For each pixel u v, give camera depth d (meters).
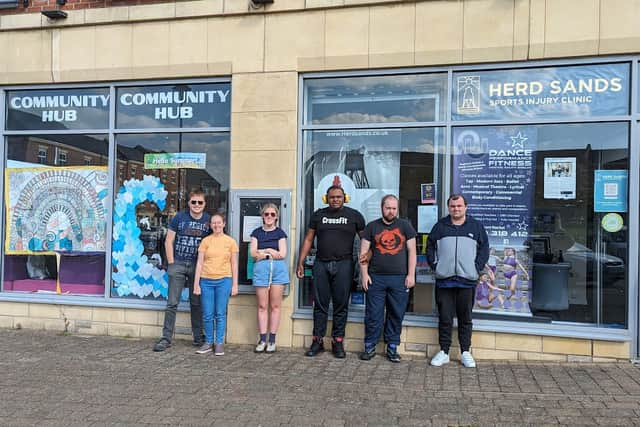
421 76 6.41
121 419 4.33
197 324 6.55
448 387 5.06
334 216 6.07
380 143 6.52
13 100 7.70
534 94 6.10
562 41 5.91
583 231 5.97
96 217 7.37
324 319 6.16
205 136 7.03
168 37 6.99
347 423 4.24
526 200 6.13
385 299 6.03
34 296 7.43
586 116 5.95
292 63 6.61
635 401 4.62
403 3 6.31
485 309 6.18
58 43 7.34
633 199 5.79
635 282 5.76
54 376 5.38
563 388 4.99
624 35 5.77
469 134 6.27
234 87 6.77
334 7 6.48
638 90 5.82
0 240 7.62
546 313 6.04
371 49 6.39
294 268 6.54
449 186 6.28
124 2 7.09
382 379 5.30
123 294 7.23
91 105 7.39
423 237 6.36
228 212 6.84
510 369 5.63
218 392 4.93
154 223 7.16
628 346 5.75
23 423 4.26
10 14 7.45
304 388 5.04
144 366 5.71
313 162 6.70
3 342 6.70
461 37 6.17
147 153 7.21
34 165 7.58
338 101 6.64
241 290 6.64
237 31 6.77
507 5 6.05
